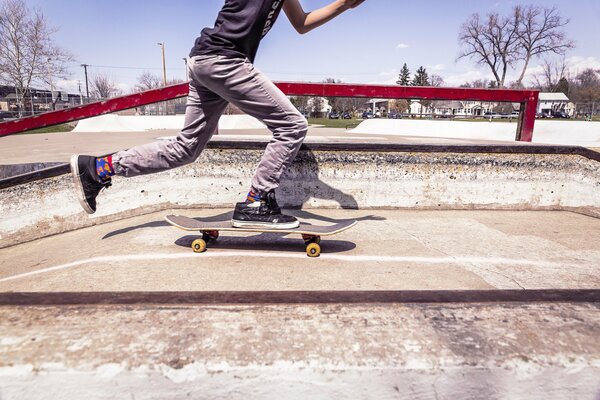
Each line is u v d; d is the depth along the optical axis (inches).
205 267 78.2
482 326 42.8
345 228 86.7
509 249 92.9
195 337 39.4
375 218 120.5
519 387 38.3
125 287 68.1
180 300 46.4
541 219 122.8
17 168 159.6
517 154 131.9
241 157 125.6
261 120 84.0
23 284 72.9
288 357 37.1
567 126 673.6
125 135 627.5
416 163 130.5
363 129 788.0
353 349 38.4
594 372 38.6
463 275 75.9
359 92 130.8
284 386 36.8
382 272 77.0
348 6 86.0
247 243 95.7
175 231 104.7
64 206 114.7
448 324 42.9
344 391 37.1
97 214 118.7
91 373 35.5
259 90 79.2
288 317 43.2
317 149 127.0
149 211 125.4
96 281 71.0
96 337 38.9
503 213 130.3
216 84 78.9
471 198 133.6
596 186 127.0
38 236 112.6
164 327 40.8
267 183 84.4
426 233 105.7
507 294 50.4
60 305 44.6
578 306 47.3
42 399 35.9
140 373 35.7
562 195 135.5
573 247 95.0
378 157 129.2
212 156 125.4
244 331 40.6
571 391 38.9
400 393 37.5
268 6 74.9
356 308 45.4
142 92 118.7
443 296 49.3
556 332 42.1
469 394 38.2
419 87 134.5
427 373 37.2
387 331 41.4
